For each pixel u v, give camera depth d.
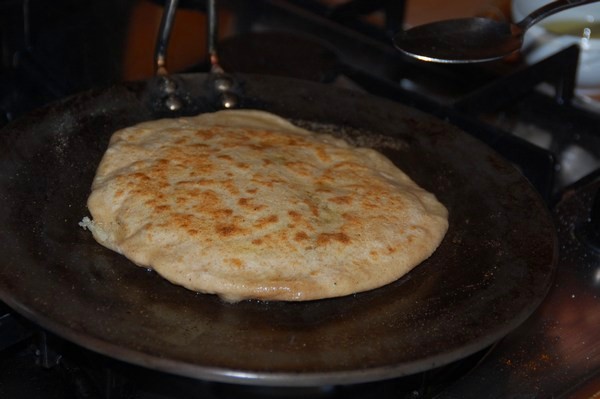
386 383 0.49
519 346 0.52
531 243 0.53
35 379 0.54
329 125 0.63
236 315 0.49
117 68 0.74
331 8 0.86
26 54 0.75
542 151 0.63
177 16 0.81
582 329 0.54
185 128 0.59
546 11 0.60
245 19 0.84
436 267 0.53
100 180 0.55
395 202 0.55
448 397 0.50
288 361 0.44
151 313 0.48
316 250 0.51
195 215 0.52
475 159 0.59
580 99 0.78
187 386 0.48
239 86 0.65
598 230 0.59
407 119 0.63
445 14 0.88
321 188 0.55
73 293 0.48
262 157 0.57
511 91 0.71
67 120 0.59
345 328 0.48
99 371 0.50
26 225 0.53
